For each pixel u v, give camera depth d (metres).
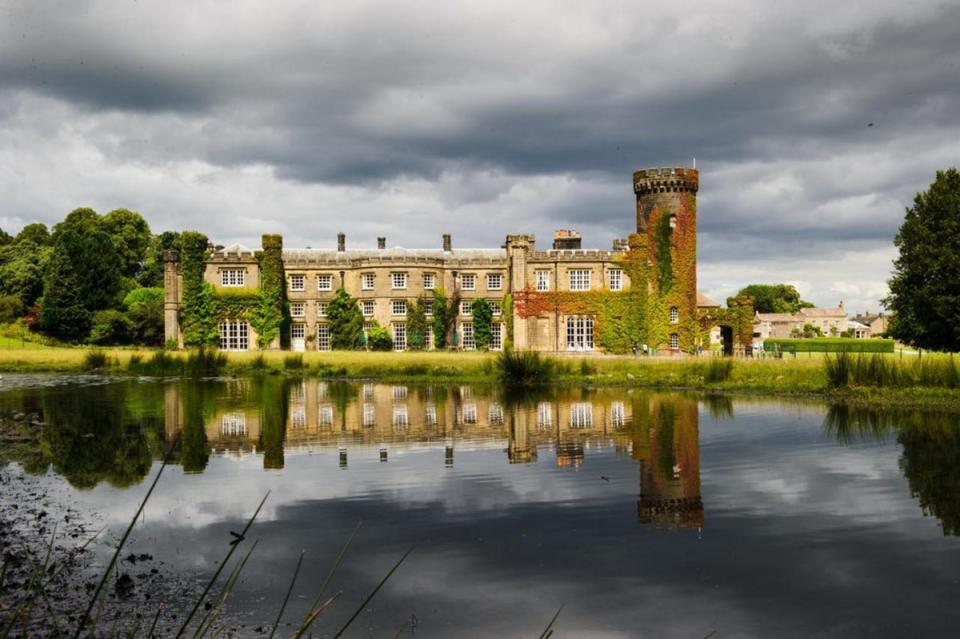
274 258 70.94
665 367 42.41
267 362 52.81
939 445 21.81
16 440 22.66
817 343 83.94
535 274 69.38
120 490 16.59
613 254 69.06
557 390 39.28
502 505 15.58
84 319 80.81
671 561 12.20
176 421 27.33
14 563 11.59
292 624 9.66
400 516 14.73
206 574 11.37
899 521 14.28
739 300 67.19
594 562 12.14
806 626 9.79
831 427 25.30
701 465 19.45
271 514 14.84
